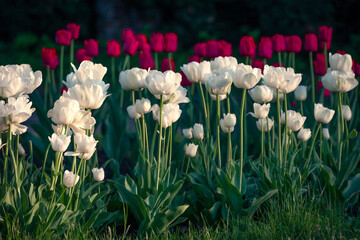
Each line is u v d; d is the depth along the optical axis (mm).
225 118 4598
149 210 4461
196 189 4762
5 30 18125
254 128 6266
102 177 4320
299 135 4762
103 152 6625
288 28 16328
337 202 5074
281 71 4453
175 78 4078
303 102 6465
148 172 4523
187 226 5039
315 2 16391
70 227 4168
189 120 5980
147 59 5965
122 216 4812
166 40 6246
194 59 6160
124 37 6332
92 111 6738
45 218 4004
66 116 3586
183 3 17453
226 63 4773
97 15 17672
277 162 4953
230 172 4703
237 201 4641
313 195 4848
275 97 5406
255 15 17688
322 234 4250
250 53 6270
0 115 3578
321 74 6211
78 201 4297
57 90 6316
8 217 3963
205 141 5766
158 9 17438
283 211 4633
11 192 4047
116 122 6117
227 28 17719
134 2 17016
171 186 4445
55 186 4246
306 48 6570
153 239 4262
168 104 4340
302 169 5125
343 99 6066
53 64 6184
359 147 5078
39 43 17156
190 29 17500
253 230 4398
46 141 5812
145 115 5812
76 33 6496
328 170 5008
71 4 18016
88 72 4141
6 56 15898
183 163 5285
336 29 17172
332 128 5938
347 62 5016
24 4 18109
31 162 4480
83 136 3760
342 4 17359
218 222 4801
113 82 6180
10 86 3674
